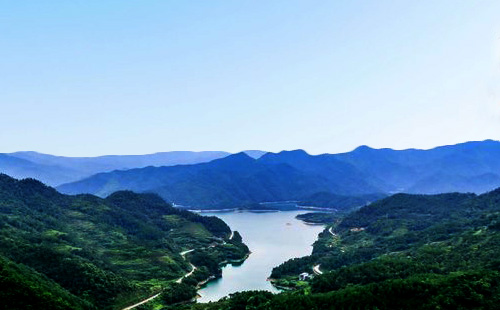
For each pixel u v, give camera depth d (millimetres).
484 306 196750
